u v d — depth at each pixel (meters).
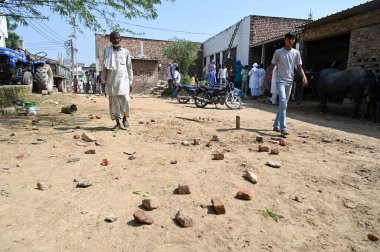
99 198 2.81
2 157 3.89
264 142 5.29
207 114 9.42
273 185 3.31
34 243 2.11
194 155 4.28
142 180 3.28
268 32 19.20
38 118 7.00
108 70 5.61
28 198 2.77
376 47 10.62
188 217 2.40
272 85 13.43
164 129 6.24
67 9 6.68
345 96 9.85
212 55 27.69
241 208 2.74
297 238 2.34
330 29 13.22
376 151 5.02
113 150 4.39
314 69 17.34
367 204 2.96
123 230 2.30
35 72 12.74
